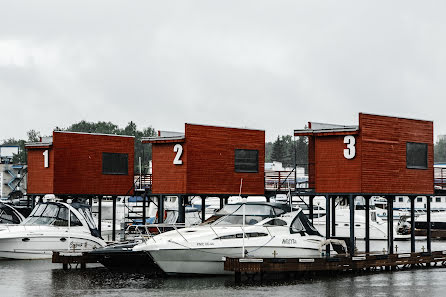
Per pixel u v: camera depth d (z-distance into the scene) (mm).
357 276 30656
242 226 29391
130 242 34562
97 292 25844
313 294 25375
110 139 43969
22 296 25141
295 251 30422
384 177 32406
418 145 34375
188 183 37969
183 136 38219
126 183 44250
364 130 31625
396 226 68875
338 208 65375
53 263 34938
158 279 29172
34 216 37500
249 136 40781
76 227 36938
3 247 35250
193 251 28391
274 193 41656
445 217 68688
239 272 27953
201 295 24984
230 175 39781
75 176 42656
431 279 29781
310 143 36562
